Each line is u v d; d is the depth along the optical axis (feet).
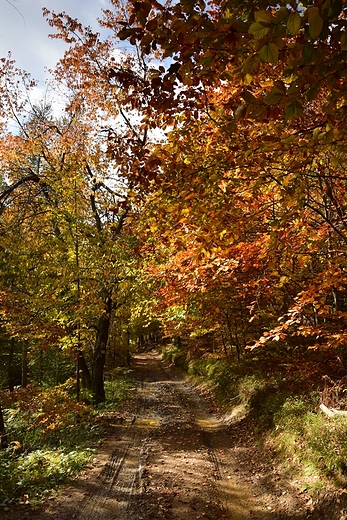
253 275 23.34
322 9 6.10
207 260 20.92
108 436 34.86
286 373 40.40
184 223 15.17
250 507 20.79
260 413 35.40
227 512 20.20
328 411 24.88
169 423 40.16
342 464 19.39
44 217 46.70
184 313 31.96
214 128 15.07
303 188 12.35
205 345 82.12
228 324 50.98
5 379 75.20
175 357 104.37
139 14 8.49
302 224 18.74
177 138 13.12
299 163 11.35
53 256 42.04
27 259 39.27
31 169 52.08
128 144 14.71
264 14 6.11
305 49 6.81
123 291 46.62
